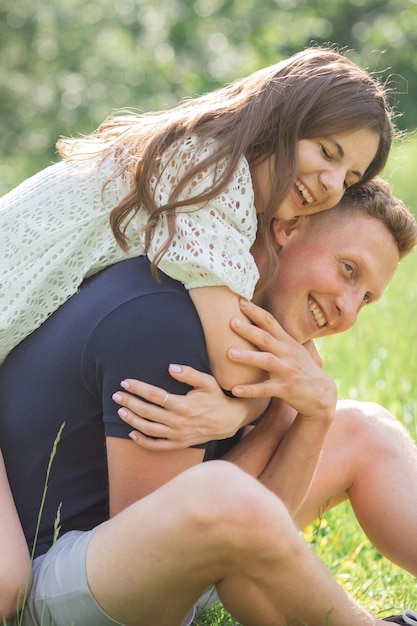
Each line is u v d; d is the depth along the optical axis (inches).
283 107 122.1
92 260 122.9
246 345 119.5
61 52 862.5
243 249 118.6
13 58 863.7
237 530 103.0
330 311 128.6
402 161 711.7
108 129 135.0
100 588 109.2
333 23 977.5
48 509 121.1
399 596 147.6
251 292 120.0
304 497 132.9
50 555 115.4
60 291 123.0
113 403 116.6
